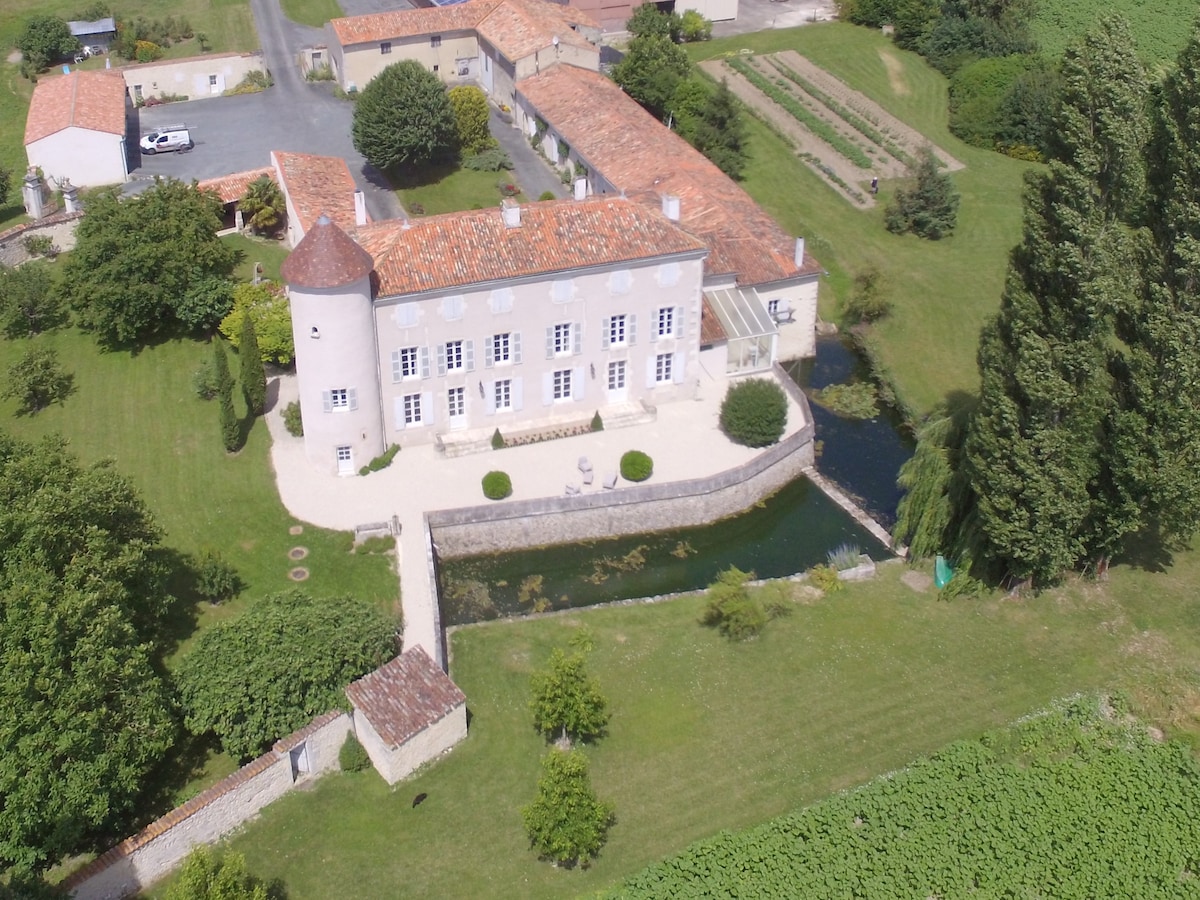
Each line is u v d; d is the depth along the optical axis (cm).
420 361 6719
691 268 7062
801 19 13388
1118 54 5153
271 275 8525
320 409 6556
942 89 11931
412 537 6325
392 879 4606
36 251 8700
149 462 6856
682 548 6550
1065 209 5250
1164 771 5069
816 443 7425
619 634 5838
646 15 12338
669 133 9656
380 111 9456
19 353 7850
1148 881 4612
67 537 4888
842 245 9475
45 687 4419
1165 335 5344
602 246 6850
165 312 7962
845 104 11575
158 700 4747
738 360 7694
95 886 4381
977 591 6075
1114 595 6112
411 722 4947
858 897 4509
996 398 5541
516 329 6831
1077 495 5562
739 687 5522
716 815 4891
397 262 6538
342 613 5250
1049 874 4612
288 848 4712
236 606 5859
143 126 11000
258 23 13350
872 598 6084
